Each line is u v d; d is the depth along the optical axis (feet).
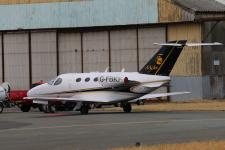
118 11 523.70
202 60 499.10
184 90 503.61
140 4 517.14
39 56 548.72
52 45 544.62
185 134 206.28
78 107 360.89
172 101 506.07
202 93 499.51
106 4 526.57
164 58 355.56
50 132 229.04
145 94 359.05
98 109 428.15
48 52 546.26
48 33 545.44
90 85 367.25
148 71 359.87
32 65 550.36
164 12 509.35
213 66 511.81
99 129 237.66
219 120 272.10
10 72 556.51
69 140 195.62
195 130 221.46
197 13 499.10
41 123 279.69
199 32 499.92
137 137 199.93
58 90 377.30
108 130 231.71
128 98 359.05
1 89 400.06
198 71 499.10
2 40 558.15
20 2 550.36
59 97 377.71
